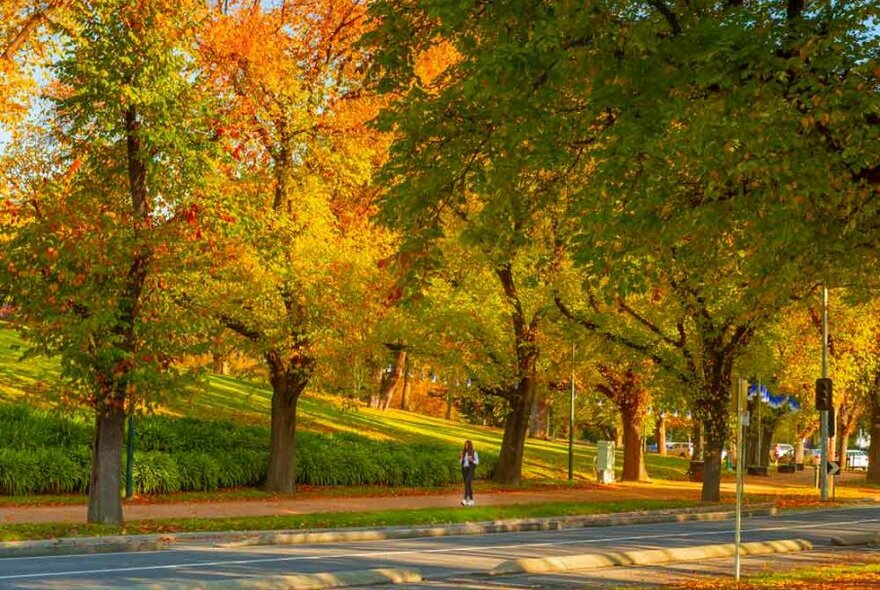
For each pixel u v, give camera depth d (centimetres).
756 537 2281
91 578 1377
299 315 2769
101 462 2056
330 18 3097
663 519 2844
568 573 1558
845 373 4106
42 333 1931
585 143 1216
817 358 4112
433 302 3281
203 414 3625
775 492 4003
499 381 3594
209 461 3002
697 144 995
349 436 3816
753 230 1123
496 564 1656
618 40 1027
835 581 1347
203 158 2030
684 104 1016
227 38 2698
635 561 1714
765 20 1074
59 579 1363
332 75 2956
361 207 3064
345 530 2162
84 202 1986
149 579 1370
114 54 1923
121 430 2080
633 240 1163
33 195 2100
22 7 2364
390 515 2408
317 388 3142
